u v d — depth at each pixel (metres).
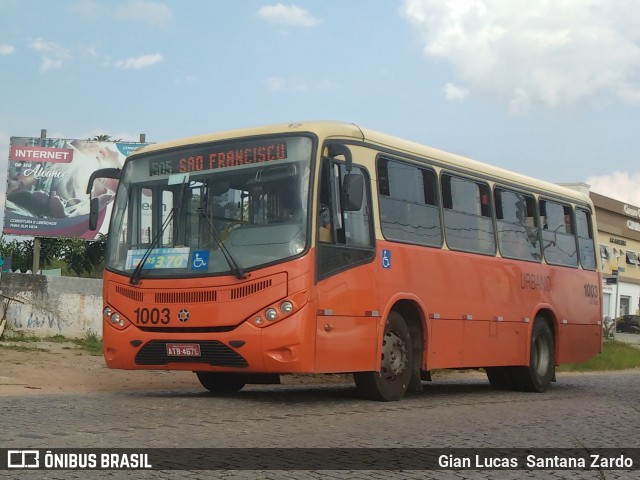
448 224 13.54
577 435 9.45
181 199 11.39
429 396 13.80
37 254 30.19
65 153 30.41
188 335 10.81
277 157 10.95
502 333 14.70
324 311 10.66
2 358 16.19
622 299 64.81
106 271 11.73
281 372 10.48
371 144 11.98
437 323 12.93
